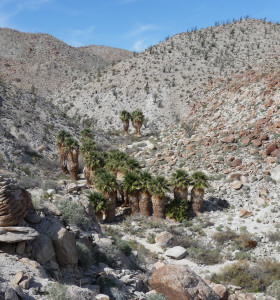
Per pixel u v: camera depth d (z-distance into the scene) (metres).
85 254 12.51
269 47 104.12
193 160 45.78
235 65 96.81
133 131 81.38
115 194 31.22
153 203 31.44
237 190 36.12
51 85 153.38
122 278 13.07
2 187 10.51
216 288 16.52
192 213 32.62
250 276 20.27
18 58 171.62
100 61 199.12
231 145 44.78
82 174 46.94
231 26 129.00
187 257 23.67
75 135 65.06
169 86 96.12
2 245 10.27
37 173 42.62
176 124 75.31
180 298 12.88
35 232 10.67
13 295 8.07
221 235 27.08
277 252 24.31
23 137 51.47
